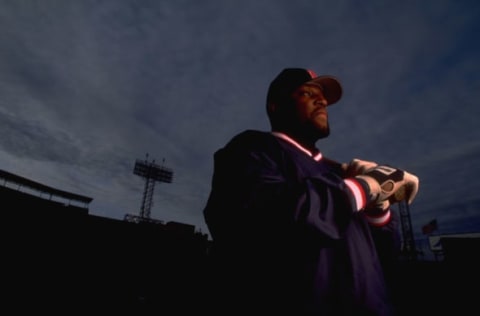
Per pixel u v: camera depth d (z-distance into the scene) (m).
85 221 9.56
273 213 0.80
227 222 0.92
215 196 1.03
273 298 0.94
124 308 7.02
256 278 0.98
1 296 6.25
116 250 9.88
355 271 0.97
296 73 1.48
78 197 21.34
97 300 7.25
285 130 1.40
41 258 7.97
